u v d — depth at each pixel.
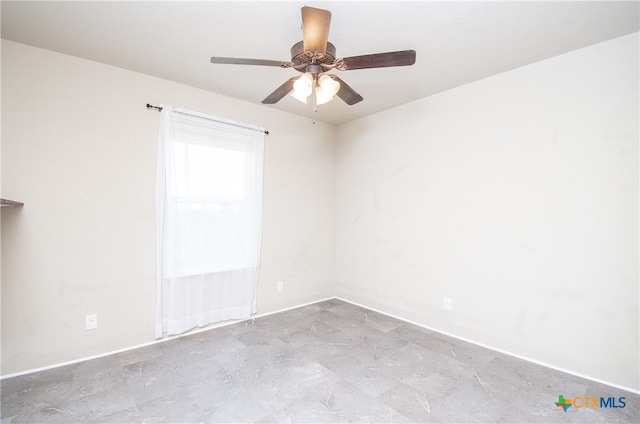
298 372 2.27
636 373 2.04
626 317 2.08
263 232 3.49
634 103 2.06
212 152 3.03
